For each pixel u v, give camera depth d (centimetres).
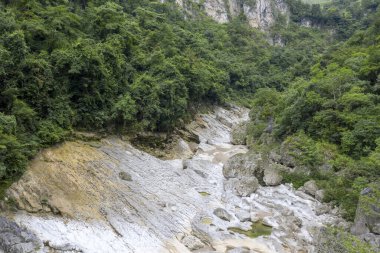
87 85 3634
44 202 2480
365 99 3759
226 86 8362
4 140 2398
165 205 2972
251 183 3494
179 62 5662
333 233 2516
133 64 4872
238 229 2819
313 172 3594
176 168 3909
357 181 2908
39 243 2155
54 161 2916
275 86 9562
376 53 4634
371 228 2509
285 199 3328
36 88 3105
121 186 3034
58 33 3753
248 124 5997
